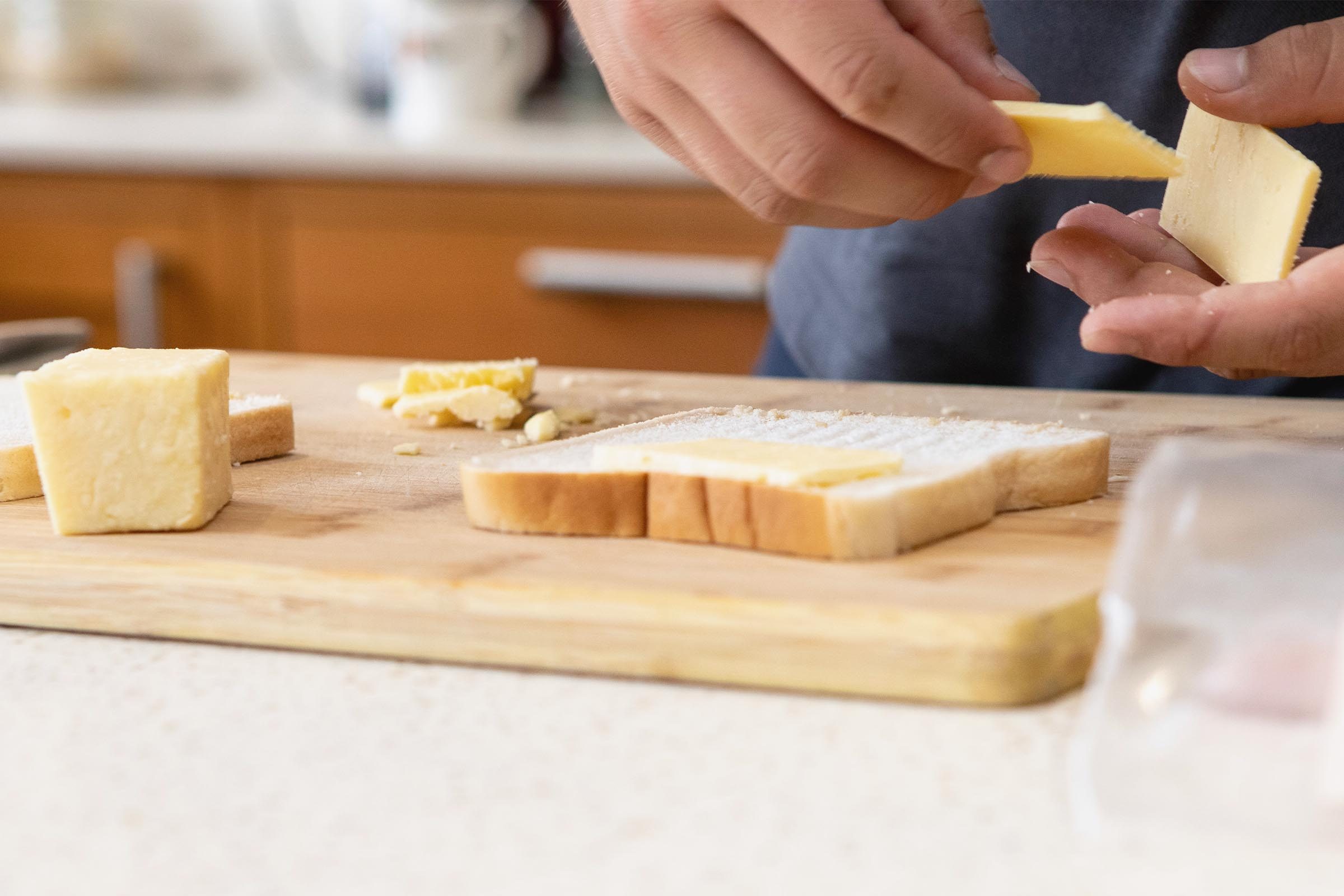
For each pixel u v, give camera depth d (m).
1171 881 0.65
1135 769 0.67
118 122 1.84
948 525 0.79
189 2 2.33
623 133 1.77
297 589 0.76
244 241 1.71
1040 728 0.71
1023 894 0.65
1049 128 0.80
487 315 1.69
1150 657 0.68
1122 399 1.00
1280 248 0.84
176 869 0.66
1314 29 0.85
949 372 1.12
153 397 0.80
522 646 0.75
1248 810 0.66
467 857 0.66
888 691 0.73
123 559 0.77
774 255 1.60
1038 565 0.77
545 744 0.70
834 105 0.80
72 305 1.77
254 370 1.07
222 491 0.83
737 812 0.67
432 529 0.81
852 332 1.12
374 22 1.95
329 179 1.67
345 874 0.66
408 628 0.75
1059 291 1.09
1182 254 0.91
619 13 0.83
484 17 1.84
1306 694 0.67
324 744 0.70
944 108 0.79
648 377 1.05
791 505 0.77
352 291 1.71
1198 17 1.03
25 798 0.68
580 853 0.66
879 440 0.85
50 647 0.77
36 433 0.80
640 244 1.63
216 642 0.77
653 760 0.69
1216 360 0.82
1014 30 1.07
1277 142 0.85
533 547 0.79
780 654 0.73
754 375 1.29
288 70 2.32
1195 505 0.69
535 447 0.85
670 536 0.79
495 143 1.65
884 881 0.65
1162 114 1.05
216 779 0.69
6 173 1.74
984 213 1.08
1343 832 0.65
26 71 2.21
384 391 0.99
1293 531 0.69
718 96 0.82
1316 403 0.98
